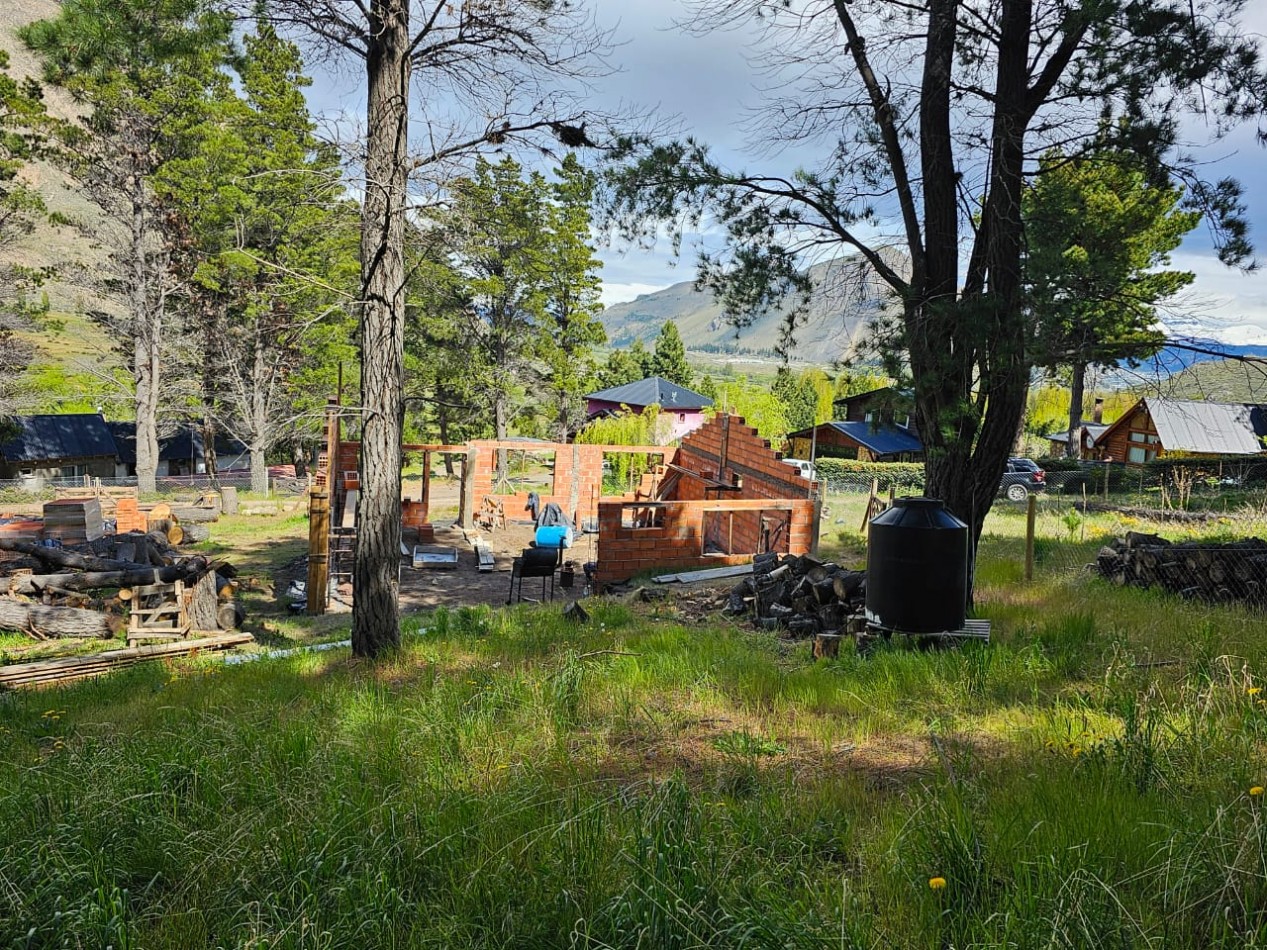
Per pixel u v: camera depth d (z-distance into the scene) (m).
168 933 3.05
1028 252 8.28
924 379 8.59
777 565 11.88
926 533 7.59
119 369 40.88
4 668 10.42
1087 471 33.56
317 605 15.68
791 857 3.47
